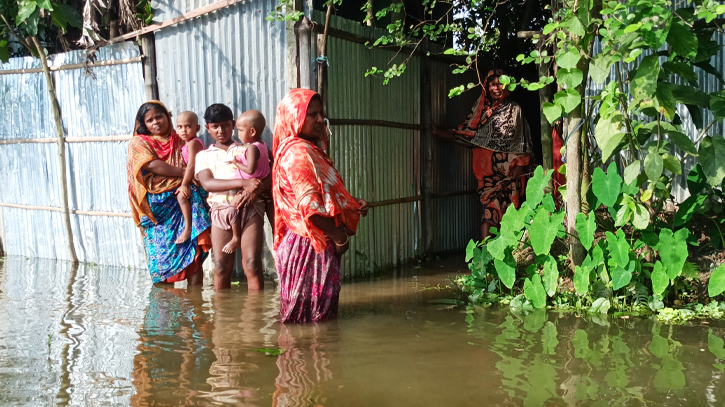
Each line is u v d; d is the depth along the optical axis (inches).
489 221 268.2
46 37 294.7
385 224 254.4
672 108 167.9
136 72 255.3
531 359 136.0
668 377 124.4
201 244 221.1
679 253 171.8
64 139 276.2
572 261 193.9
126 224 264.2
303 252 165.0
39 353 140.6
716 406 110.1
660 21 158.6
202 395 115.8
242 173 205.8
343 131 229.8
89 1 254.4
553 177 234.1
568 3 176.4
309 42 217.6
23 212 297.9
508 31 342.6
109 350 142.7
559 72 175.3
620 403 112.0
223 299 197.5
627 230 209.5
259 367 131.0
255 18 228.5
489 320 169.9
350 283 224.1
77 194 276.7
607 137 175.5
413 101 271.6
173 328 161.5
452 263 268.4
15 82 289.9
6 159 298.8
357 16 293.6
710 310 174.4
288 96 166.4
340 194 167.2
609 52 168.2
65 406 111.0
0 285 222.5
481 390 118.1
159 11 245.8
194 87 243.6
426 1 241.8
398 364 132.7
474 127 271.1
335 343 147.9
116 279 235.3
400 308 184.5
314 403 112.1
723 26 211.9
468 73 314.8
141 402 112.7
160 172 220.1
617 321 167.9
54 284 224.5
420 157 277.7
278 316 174.2
